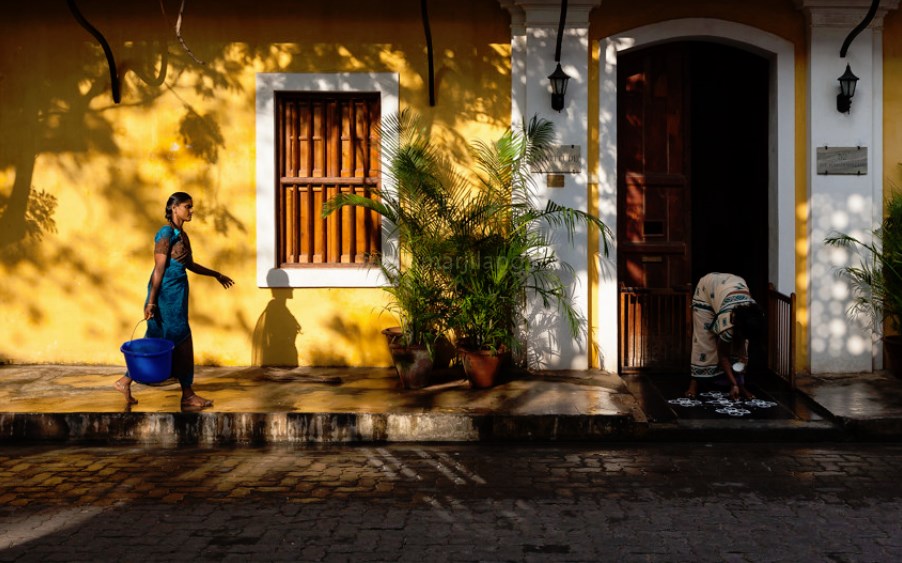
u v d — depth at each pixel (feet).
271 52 28.84
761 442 23.06
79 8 28.68
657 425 23.26
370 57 28.91
